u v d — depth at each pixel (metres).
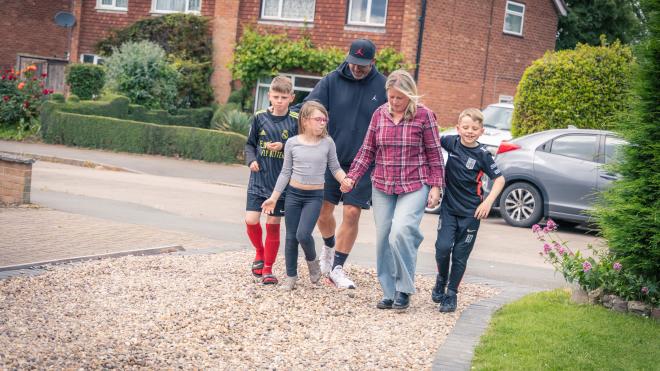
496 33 24.66
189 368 4.72
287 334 5.52
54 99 23.36
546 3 26.02
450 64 23.67
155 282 6.66
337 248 7.00
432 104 23.48
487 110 18.45
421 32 22.98
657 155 6.32
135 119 23.94
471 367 4.94
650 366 5.04
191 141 21.56
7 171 10.96
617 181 6.71
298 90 25.06
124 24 28.06
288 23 25.08
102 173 17.48
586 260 6.77
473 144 6.35
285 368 4.82
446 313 6.37
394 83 6.14
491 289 7.50
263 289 6.65
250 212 6.95
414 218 6.20
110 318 5.58
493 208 14.88
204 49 26.36
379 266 6.43
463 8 23.70
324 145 6.62
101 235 8.96
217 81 26.39
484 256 10.08
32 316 5.48
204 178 18.25
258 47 25.00
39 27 32.03
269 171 6.92
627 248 6.46
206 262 7.68
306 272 7.49
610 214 6.56
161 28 26.83
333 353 5.15
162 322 5.56
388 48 23.09
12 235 8.51
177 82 25.56
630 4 33.06
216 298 6.27
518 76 25.53
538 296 6.96
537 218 13.23
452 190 6.39
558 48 33.22
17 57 31.05
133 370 4.61
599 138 12.94
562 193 12.97
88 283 6.50
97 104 23.02
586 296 6.68
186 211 12.23
